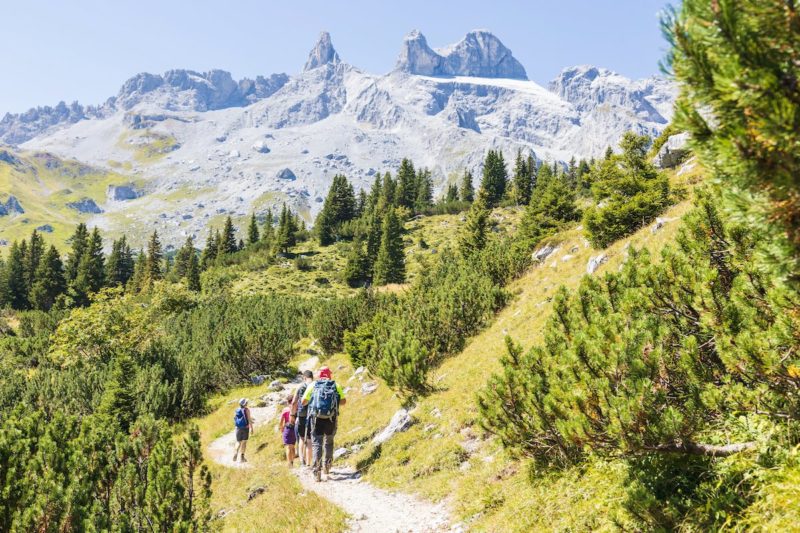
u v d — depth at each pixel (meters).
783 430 4.84
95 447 8.40
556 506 6.46
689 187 26.31
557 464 7.36
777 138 2.40
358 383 21.83
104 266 124.81
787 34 2.40
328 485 10.98
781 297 4.02
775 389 4.36
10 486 6.04
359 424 15.76
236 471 14.18
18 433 7.31
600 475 6.40
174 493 7.80
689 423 4.74
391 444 12.43
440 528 7.82
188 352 36.00
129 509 7.65
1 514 5.94
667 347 5.57
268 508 9.88
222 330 40.22
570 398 5.63
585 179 31.94
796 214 2.71
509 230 99.00
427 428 12.46
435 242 103.44
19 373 32.25
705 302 5.29
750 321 4.88
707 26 2.64
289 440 13.27
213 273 97.38
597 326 6.38
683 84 2.86
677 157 34.59
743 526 4.17
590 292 7.92
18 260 105.06
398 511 8.96
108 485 8.21
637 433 4.91
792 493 4.05
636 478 5.65
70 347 37.88
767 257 2.96
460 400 13.05
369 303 32.38
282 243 110.81
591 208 24.45
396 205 133.50
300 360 35.06
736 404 4.69
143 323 41.16
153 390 24.94
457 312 20.84
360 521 8.66
